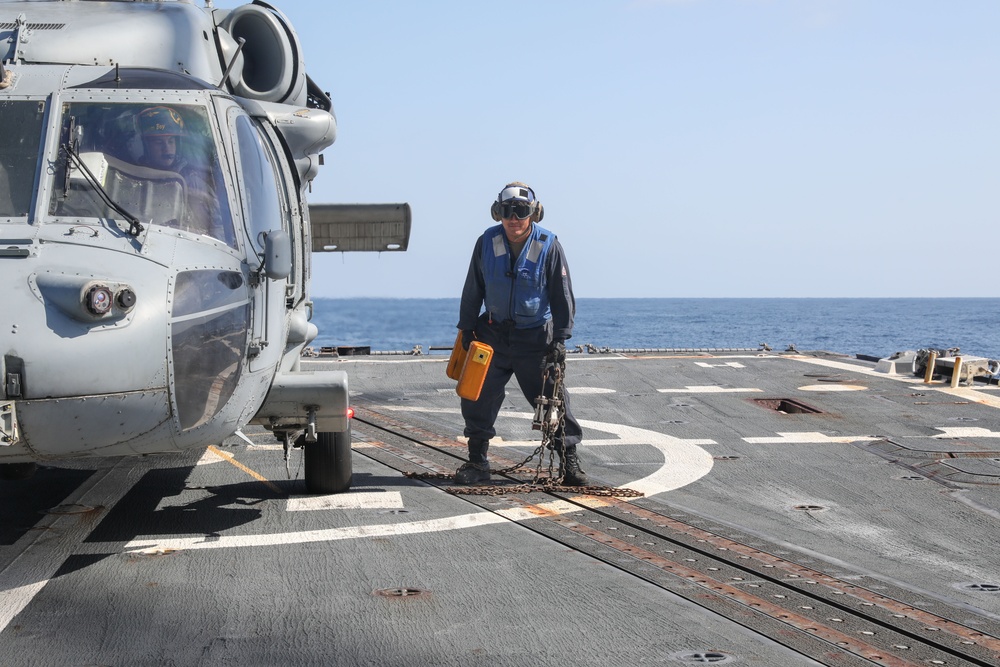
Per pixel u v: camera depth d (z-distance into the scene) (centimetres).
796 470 807
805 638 422
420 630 431
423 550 563
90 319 464
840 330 12862
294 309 686
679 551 564
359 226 1205
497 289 718
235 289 535
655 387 1279
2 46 605
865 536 603
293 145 695
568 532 604
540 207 721
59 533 605
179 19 661
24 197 511
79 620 445
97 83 564
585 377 1366
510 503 684
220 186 554
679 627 434
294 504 680
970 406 1130
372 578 509
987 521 645
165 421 496
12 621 444
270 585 497
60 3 664
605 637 421
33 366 453
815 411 1109
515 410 1141
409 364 1528
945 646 413
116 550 565
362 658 399
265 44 742
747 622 441
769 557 549
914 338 10356
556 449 731
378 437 966
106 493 717
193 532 605
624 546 572
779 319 18638
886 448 897
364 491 723
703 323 16350
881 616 451
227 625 438
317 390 621
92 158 530
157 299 487
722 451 888
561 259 716
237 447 906
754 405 1145
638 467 821
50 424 464
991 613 458
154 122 555
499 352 731
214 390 520
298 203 702
